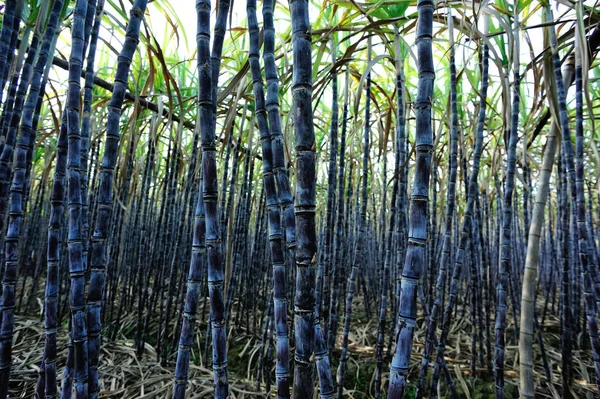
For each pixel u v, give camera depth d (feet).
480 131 4.68
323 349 2.71
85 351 3.19
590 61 5.43
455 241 9.73
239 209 8.02
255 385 6.95
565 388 6.58
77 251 3.27
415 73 7.84
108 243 9.78
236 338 8.58
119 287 11.75
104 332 9.02
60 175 3.85
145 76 8.49
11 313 4.09
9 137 4.14
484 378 7.13
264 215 10.10
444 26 6.16
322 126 10.42
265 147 2.98
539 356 8.16
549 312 11.26
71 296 3.21
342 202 6.40
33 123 4.64
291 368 7.20
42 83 4.55
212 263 2.83
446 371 5.98
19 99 4.13
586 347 8.60
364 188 5.93
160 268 8.86
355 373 7.35
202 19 2.73
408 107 7.18
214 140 2.83
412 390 6.94
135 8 3.16
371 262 11.25
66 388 3.42
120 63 3.10
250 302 9.55
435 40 6.37
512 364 7.86
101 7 3.96
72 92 3.34
